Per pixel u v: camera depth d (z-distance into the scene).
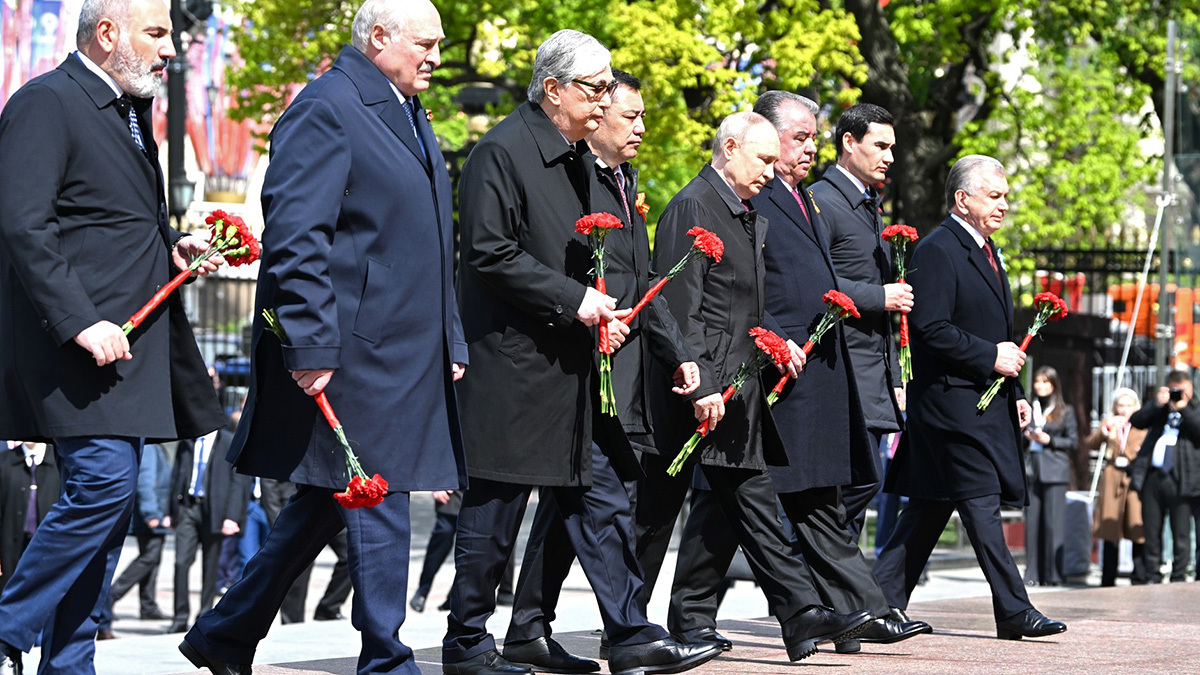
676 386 8.55
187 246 7.23
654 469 9.19
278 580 7.32
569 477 7.87
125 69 7.02
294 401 6.91
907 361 10.65
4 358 6.96
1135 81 29.66
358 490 6.46
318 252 6.63
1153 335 32.00
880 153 10.73
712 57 24.53
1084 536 22.23
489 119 26.66
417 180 7.03
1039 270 30.59
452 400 7.15
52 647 7.14
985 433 10.62
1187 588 14.73
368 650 6.96
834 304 9.17
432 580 19.55
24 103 6.80
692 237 8.73
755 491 8.95
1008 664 9.23
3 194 6.70
